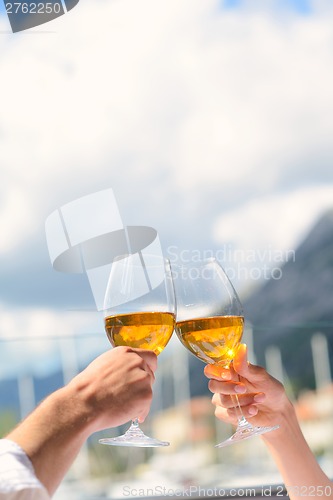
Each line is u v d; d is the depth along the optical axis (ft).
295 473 3.44
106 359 2.37
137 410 2.28
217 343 3.04
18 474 1.96
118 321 2.87
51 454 2.08
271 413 3.42
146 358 2.46
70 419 2.16
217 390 3.25
